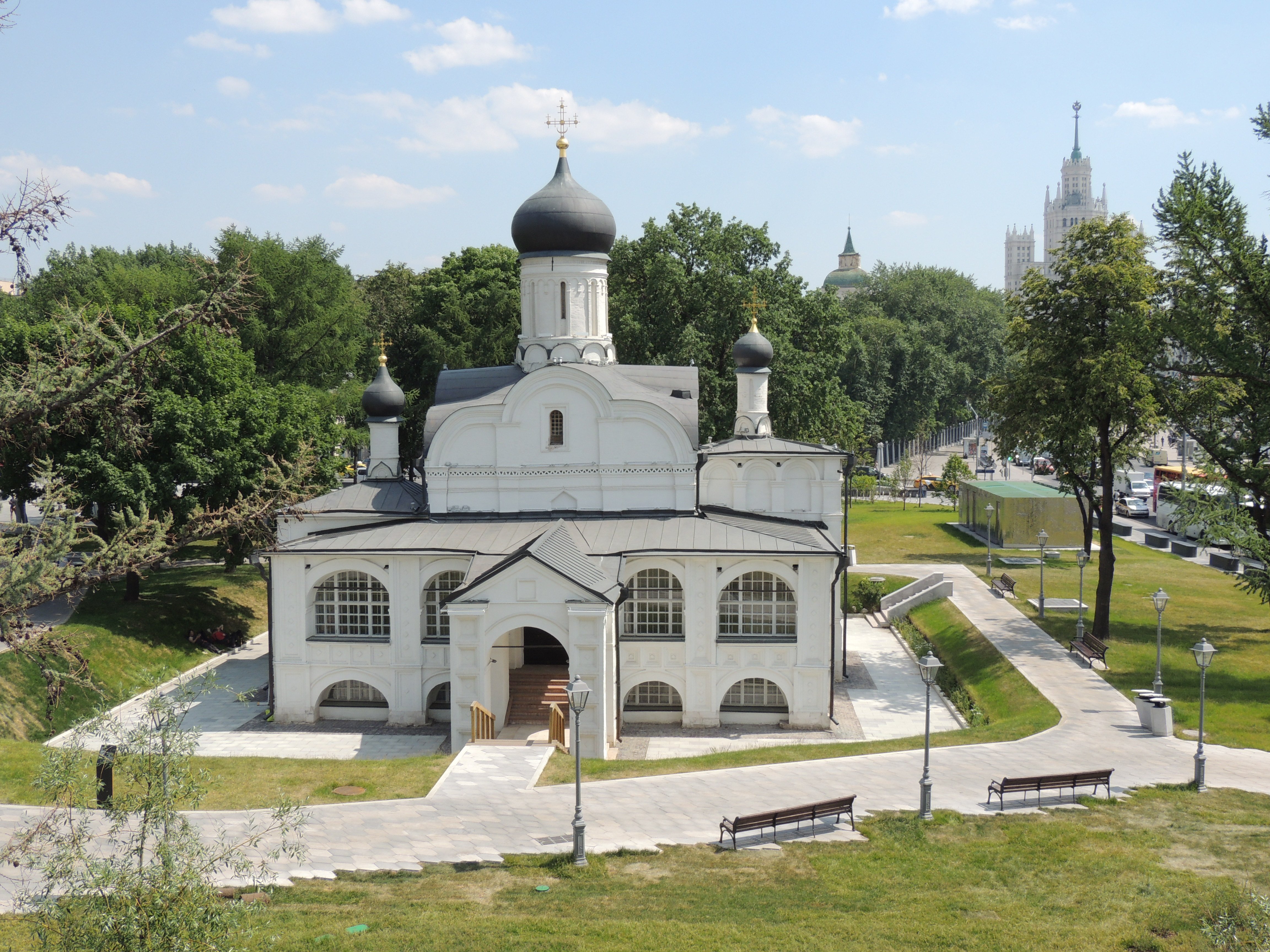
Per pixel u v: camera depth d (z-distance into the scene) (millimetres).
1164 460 103875
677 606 40844
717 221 75062
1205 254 35312
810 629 40281
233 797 29688
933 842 26203
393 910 21938
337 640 41594
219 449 51250
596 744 37000
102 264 91750
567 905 22453
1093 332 45969
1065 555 71562
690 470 42844
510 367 48250
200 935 15445
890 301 150250
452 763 33031
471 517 43656
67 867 15648
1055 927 21375
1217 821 27578
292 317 74750
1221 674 43000
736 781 31125
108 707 17547
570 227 46594
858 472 113438
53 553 17203
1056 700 39500
